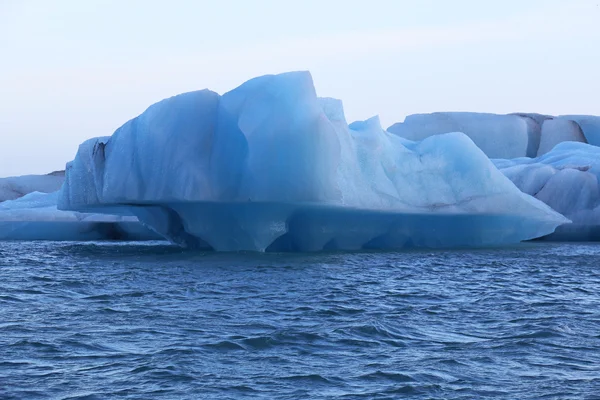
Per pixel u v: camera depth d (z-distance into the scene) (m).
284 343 14.80
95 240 59.19
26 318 17.44
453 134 40.59
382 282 25.38
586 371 12.79
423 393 11.50
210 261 31.31
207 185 31.59
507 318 18.08
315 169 30.73
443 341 15.16
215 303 20.02
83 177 37.66
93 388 11.62
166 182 32.31
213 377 12.30
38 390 11.48
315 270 28.31
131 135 34.47
